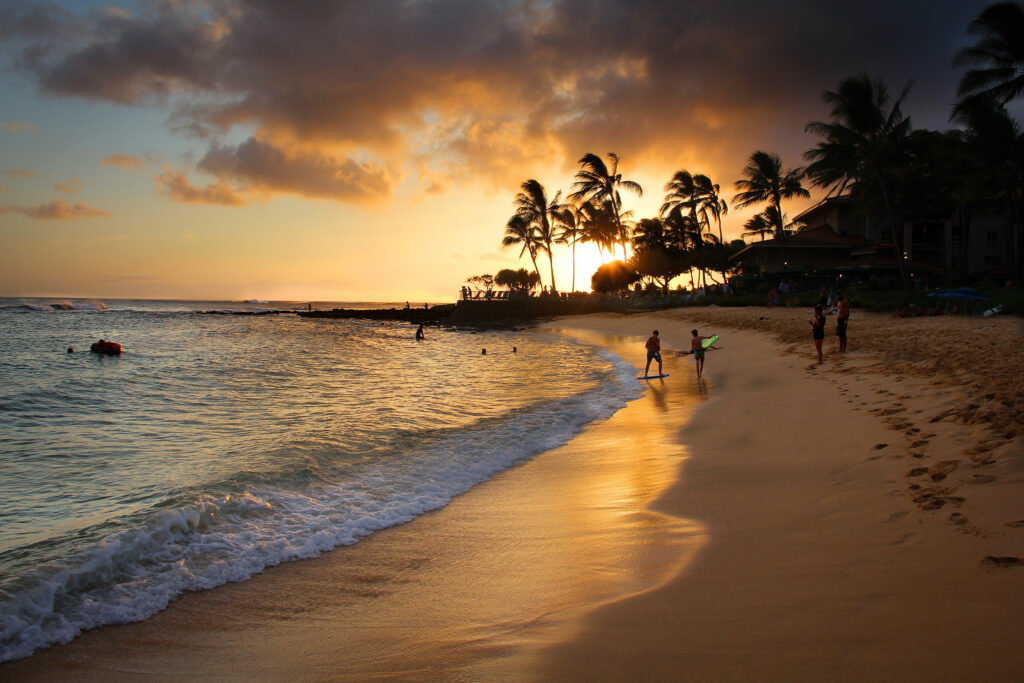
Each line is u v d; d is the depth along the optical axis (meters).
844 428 8.66
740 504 6.16
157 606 4.62
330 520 6.46
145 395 16.22
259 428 11.76
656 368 19.81
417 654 3.80
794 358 16.92
